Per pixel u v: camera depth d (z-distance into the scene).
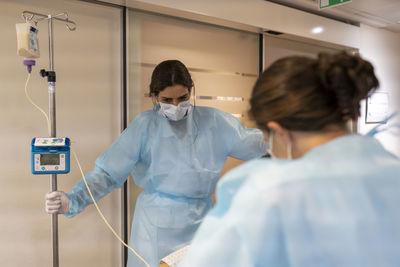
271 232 0.48
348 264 0.47
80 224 2.24
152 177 1.79
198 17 2.56
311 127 0.56
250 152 1.88
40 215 2.09
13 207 2.00
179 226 1.78
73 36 2.14
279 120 0.58
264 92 0.58
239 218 0.50
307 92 0.54
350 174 0.50
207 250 0.51
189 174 1.77
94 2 2.17
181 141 1.78
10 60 1.94
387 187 0.50
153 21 2.44
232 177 0.56
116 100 2.35
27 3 1.97
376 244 0.48
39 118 2.05
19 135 1.99
